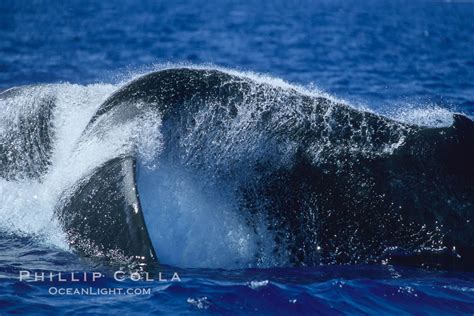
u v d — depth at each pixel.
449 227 42.66
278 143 44.81
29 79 106.38
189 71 46.28
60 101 52.28
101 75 114.31
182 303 35.12
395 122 45.50
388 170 43.81
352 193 43.69
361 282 39.22
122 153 43.41
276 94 46.09
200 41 167.75
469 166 43.03
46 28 189.25
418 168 43.66
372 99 97.75
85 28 191.75
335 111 45.69
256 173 44.62
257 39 174.88
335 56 146.12
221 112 45.31
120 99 46.31
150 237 42.53
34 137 50.81
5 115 52.72
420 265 42.72
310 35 188.88
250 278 39.72
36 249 41.97
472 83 115.06
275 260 43.44
